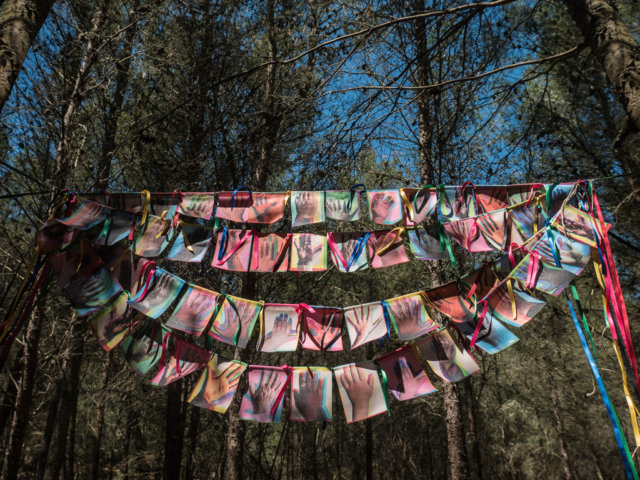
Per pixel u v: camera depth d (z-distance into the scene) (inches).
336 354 487.2
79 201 125.6
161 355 101.8
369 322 108.0
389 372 104.9
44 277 102.8
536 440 676.7
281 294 368.5
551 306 297.6
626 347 85.5
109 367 390.3
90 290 101.6
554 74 239.0
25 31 101.3
